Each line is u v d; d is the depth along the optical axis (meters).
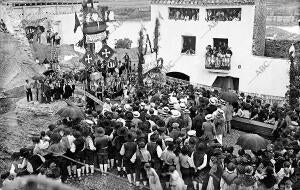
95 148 16.67
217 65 38.31
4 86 29.11
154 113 19.12
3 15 37.38
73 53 39.19
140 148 15.31
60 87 27.59
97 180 16.44
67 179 16.36
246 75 38.09
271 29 48.66
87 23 29.73
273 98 35.50
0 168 20.75
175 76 41.00
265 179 14.43
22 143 22.92
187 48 40.16
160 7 39.78
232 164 13.56
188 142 15.88
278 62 36.56
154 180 14.50
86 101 26.03
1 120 24.00
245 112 24.19
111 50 30.06
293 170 15.15
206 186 14.76
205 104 21.36
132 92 29.44
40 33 39.38
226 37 38.16
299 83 34.75
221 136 20.02
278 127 20.98
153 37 40.38
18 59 32.75
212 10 38.22
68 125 17.62
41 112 25.30
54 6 41.97
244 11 36.91
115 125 16.55
